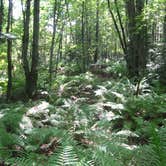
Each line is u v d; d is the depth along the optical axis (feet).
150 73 46.80
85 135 22.34
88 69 80.12
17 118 24.81
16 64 70.13
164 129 19.04
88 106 30.86
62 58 103.65
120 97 35.19
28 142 22.00
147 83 45.83
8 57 44.70
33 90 45.37
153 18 46.32
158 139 16.47
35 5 45.19
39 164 16.55
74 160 14.73
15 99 44.98
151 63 49.24
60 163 14.56
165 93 38.55
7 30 46.39
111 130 26.66
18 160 15.97
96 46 103.65
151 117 31.12
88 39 103.86
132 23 53.78
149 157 16.44
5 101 42.60
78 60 92.02
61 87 50.65
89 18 106.83
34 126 26.53
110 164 15.08
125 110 30.63
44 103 32.09
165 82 44.73
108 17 116.37
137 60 53.11
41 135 21.72
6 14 66.28
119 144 18.95
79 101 39.96
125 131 23.35
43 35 99.09
